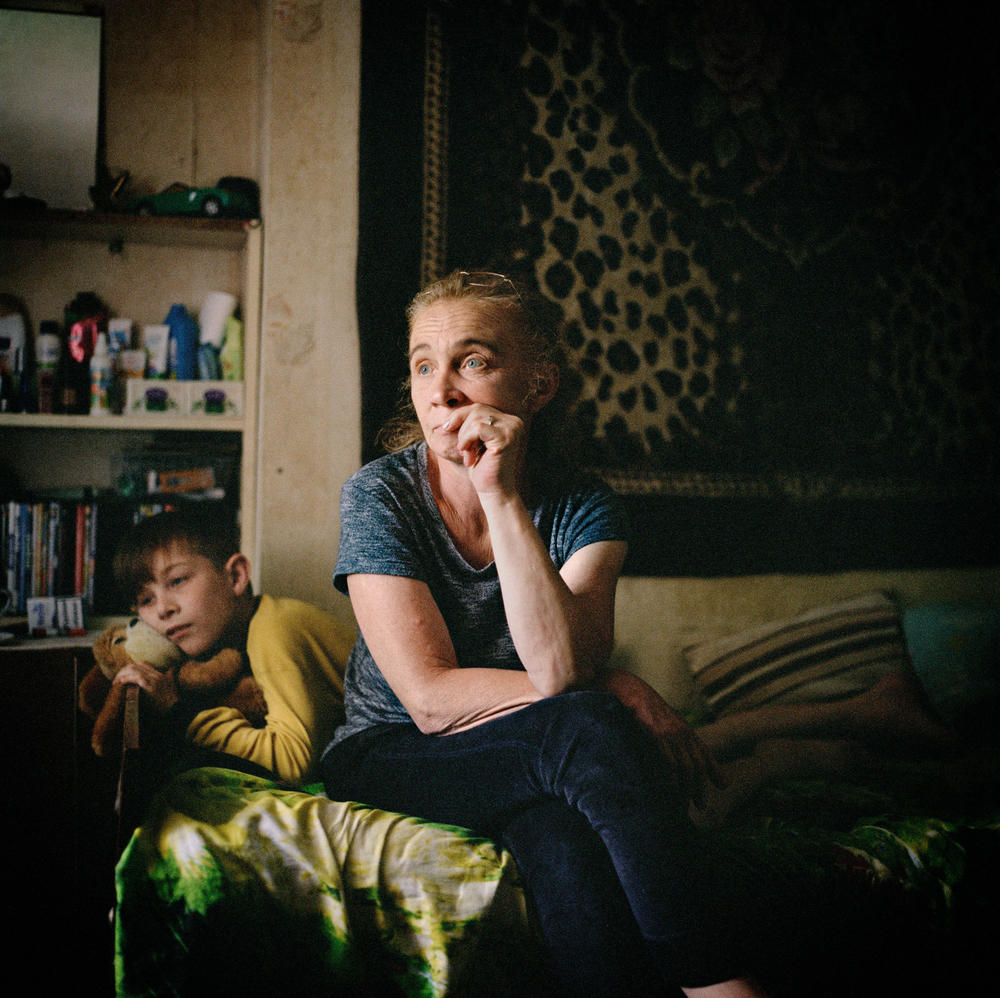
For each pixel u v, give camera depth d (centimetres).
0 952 154
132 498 242
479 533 147
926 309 278
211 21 273
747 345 262
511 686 130
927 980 148
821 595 263
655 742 137
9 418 233
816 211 271
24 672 184
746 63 267
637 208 255
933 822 159
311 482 235
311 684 186
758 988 105
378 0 235
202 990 115
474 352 141
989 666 227
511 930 122
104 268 264
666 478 251
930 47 279
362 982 120
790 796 174
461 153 240
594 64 254
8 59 258
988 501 278
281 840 123
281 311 235
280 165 237
